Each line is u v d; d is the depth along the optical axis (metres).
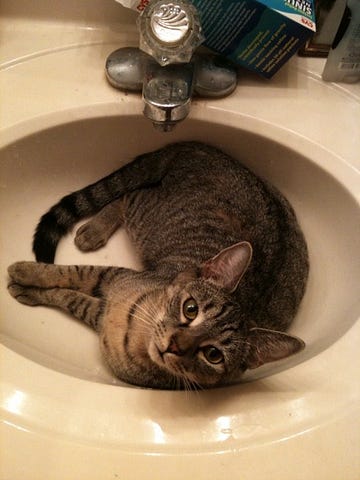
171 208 1.07
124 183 1.09
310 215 1.06
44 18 1.00
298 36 0.89
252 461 0.65
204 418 0.68
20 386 0.67
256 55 0.94
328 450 0.66
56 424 0.65
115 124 0.99
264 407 0.70
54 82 0.96
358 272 0.93
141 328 0.90
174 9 0.84
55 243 1.04
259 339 0.81
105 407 0.67
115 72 0.95
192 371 0.82
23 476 0.61
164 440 0.65
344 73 1.00
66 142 0.99
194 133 1.03
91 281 0.99
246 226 1.00
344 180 0.95
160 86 0.88
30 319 0.92
